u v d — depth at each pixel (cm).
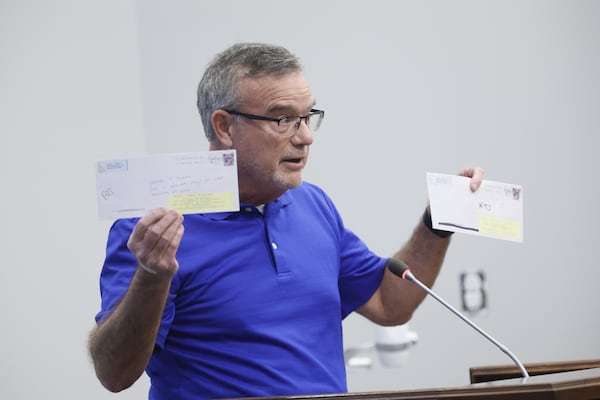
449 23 909
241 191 505
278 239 507
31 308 810
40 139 817
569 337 913
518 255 912
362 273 561
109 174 429
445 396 328
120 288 473
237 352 478
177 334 486
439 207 499
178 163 431
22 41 816
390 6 905
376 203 907
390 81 905
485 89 910
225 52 514
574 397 330
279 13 897
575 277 912
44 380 812
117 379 453
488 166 909
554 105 911
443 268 909
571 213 913
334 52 902
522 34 909
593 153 912
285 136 490
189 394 482
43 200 816
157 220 415
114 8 848
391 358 812
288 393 475
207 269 485
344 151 903
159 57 879
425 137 909
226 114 496
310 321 499
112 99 842
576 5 908
